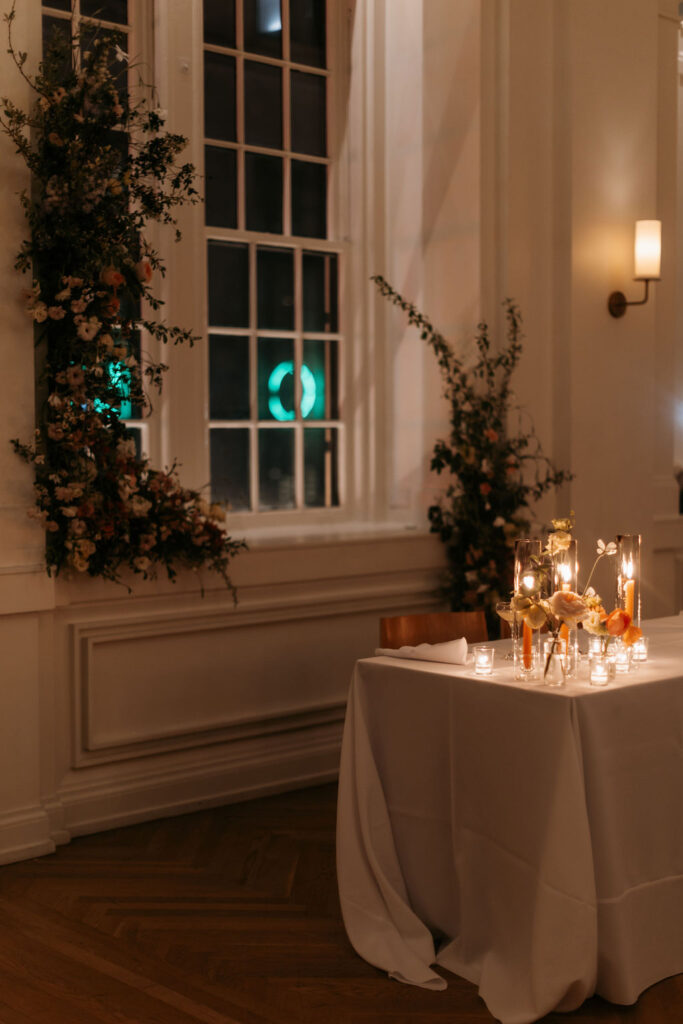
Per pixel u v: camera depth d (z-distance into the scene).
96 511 3.66
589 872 2.53
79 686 3.84
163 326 4.04
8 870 3.54
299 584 4.41
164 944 2.99
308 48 4.99
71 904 3.27
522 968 2.65
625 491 5.11
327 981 2.78
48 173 3.55
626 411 5.09
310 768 4.47
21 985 2.75
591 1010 2.62
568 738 2.54
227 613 4.20
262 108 4.84
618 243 5.00
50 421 3.61
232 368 4.78
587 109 4.84
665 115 5.51
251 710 4.30
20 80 3.52
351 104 5.11
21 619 3.63
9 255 3.51
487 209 4.72
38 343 3.61
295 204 4.98
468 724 2.81
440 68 4.84
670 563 5.61
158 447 4.49
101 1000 2.67
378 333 5.18
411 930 2.92
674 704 2.81
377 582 4.64
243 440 4.82
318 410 5.10
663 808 2.78
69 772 3.88
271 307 4.91
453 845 2.88
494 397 4.71
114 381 3.81
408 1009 2.64
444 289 4.89
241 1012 2.62
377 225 5.15
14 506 3.56
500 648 3.33
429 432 4.99
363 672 3.09
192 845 3.77
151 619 4.00
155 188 4.25
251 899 3.30
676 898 2.81
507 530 4.61
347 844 3.01
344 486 5.16
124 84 4.35
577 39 4.79
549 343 4.90
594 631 2.73
